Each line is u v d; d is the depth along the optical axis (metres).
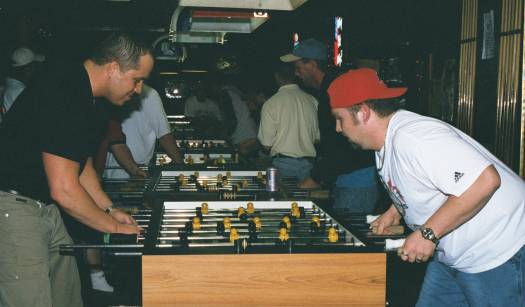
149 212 3.45
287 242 2.48
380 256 2.39
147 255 2.33
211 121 9.38
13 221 2.63
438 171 2.15
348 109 2.39
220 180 4.64
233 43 13.09
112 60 2.66
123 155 4.85
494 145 5.37
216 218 3.32
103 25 9.51
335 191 4.42
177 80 13.12
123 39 2.67
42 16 8.72
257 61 13.20
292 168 5.49
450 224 2.18
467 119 5.95
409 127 2.25
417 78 7.29
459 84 6.11
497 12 5.42
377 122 2.38
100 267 2.51
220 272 2.35
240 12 5.24
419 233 2.20
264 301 2.38
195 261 2.34
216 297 2.36
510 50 5.16
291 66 5.54
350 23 8.95
